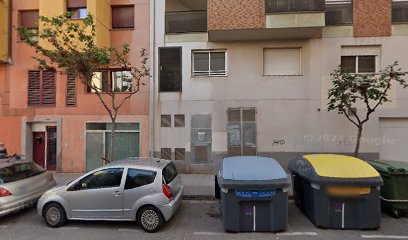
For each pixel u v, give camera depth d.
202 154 11.34
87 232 5.83
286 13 9.93
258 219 5.67
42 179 7.31
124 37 11.70
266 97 11.12
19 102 11.98
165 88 11.50
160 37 11.53
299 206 7.00
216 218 6.59
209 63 11.53
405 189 6.25
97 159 11.78
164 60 11.52
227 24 10.12
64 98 11.85
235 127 11.21
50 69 8.97
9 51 11.84
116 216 5.98
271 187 5.50
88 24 8.55
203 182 9.79
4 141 11.98
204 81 11.34
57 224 6.12
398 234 5.52
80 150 11.80
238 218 5.64
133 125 11.73
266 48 11.27
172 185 6.28
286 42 11.09
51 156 12.14
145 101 11.61
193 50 11.48
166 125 11.48
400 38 10.61
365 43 10.73
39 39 10.89
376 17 10.70
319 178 5.74
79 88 11.82
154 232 5.79
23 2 11.88
